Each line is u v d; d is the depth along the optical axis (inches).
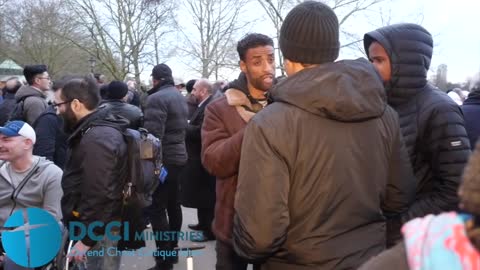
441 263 30.8
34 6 1059.9
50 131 174.1
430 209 77.4
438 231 32.5
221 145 87.9
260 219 60.9
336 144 62.2
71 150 104.1
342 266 62.9
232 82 97.9
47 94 207.6
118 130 103.2
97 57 863.7
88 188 98.3
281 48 69.6
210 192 194.1
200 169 192.2
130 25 892.0
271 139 61.4
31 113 197.8
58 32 1011.3
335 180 62.3
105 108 106.2
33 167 116.6
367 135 64.6
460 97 256.4
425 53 82.9
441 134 77.4
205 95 231.3
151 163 114.3
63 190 105.3
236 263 96.9
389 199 72.2
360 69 63.6
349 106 60.5
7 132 111.2
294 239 64.4
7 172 116.4
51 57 1082.7
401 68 81.1
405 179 70.9
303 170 62.2
